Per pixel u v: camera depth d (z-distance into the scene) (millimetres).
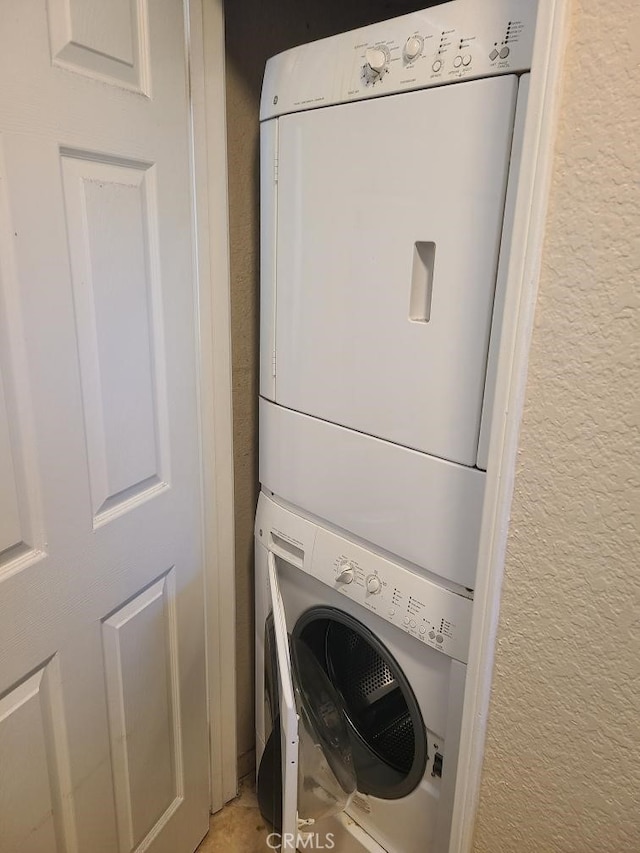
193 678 1402
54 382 903
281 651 1074
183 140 1107
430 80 866
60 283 891
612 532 634
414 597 1061
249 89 1273
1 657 881
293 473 1252
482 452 924
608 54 543
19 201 813
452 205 877
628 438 603
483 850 853
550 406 644
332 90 1000
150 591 1203
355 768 1300
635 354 583
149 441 1138
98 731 1110
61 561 963
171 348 1156
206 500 1349
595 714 697
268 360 1261
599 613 664
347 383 1091
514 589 721
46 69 823
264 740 1535
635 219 559
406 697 1142
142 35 982
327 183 1043
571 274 603
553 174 595
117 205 980
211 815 1615
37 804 992
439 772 1131
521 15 773
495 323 871
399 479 1044
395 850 1264
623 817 708
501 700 770
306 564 1250
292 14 1317
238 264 1339
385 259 981
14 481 865
